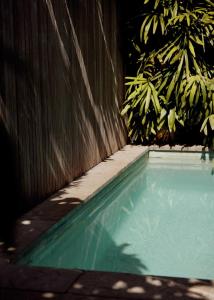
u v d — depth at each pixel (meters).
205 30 5.47
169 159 5.77
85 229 3.26
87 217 3.31
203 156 5.62
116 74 5.49
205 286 1.72
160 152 5.79
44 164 3.16
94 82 4.48
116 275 1.82
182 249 2.86
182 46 5.45
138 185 4.65
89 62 4.29
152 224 3.38
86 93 4.20
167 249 2.85
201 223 3.40
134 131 6.01
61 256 2.71
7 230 2.38
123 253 2.78
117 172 4.19
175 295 1.64
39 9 3.02
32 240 2.30
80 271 1.87
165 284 1.73
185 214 3.63
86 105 4.20
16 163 2.69
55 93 3.36
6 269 1.90
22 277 1.82
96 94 4.56
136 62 5.97
